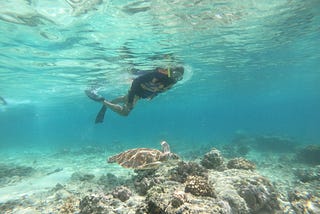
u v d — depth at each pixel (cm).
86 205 612
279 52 2558
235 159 1006
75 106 5838
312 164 2105
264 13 1459
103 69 2144
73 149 3847
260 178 796
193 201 475
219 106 12825
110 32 1388
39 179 1531
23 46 1544
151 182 742
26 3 1043
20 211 789
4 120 8281
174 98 5916
